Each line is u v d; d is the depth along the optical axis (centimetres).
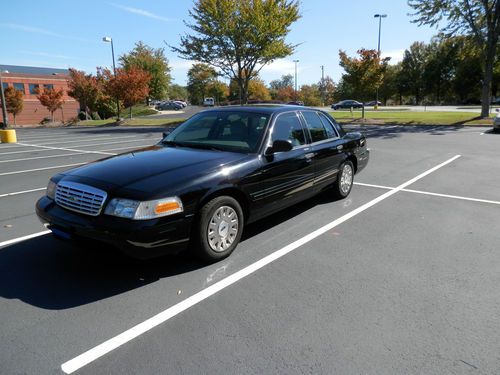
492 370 244
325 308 315
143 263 398
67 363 251
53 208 377
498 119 1753
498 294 337
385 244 450
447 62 6862
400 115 2988
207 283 357
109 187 349
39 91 4278
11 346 268
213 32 2406
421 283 356
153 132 2270
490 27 2242
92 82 3747
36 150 1419
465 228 504
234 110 510
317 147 545
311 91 7519
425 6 2344
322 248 438
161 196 341
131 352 262
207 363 251
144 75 3281
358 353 260
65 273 378
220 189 385
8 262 403
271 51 2453
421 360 253
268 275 373
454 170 894
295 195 504
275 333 282
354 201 633
